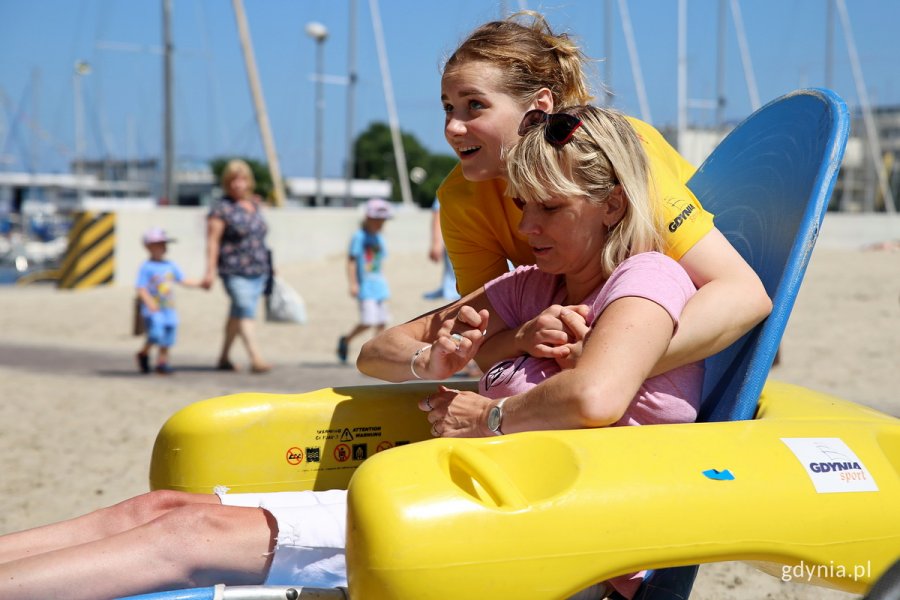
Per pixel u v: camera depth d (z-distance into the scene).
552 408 1.93
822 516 1.80
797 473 1.82
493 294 2.54
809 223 2.15
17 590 1.88
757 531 1.76
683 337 2.01
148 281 7.88
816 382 6.71
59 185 51.09
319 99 26.08
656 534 1.72
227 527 2.05
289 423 2.51
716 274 2.14
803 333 9.34
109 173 51.50
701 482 1.77
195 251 16.31
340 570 2.14
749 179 2.46
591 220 2.14
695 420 2.31
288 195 44.47
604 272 2.16
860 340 8.84
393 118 27.86
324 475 2.54
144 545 1.98
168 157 20.39
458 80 2.43
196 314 12.33
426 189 59.78
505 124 2.43
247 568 2.05
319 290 14.54
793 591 3.14
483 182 2.64
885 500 1.85
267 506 2.22
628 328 1.93
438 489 1.69
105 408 6.32
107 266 15.81
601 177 2.10
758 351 2.14
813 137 2.27
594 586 1.97
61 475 4.62
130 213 15.89
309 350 9.36
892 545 1.84
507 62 2.41
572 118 2.07
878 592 1.79
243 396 2.53
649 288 1.99
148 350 7.93
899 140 47.44
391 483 1.70
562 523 1.68
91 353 9.26
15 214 40.72
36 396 6.77
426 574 1.62
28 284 18.02
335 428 2.55
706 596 3.10
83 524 2.15
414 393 2.62
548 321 2.15
